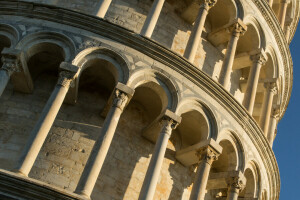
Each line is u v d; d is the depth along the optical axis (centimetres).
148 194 1447
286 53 2475
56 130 1647
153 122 1691
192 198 1590
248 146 1870
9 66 1589
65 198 1316
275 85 2328
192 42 1859
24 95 1731
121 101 1561
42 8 1717
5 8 1736
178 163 1847
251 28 2228
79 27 1703
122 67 1658
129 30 1695
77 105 1742
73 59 1619
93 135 1672
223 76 1920
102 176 1620
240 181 1783
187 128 1845
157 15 1836
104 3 1831
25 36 1658
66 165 1574
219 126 1748
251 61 2184
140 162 1723
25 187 1302
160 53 1706
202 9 1967
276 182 2156
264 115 2245
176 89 1684
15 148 1591
